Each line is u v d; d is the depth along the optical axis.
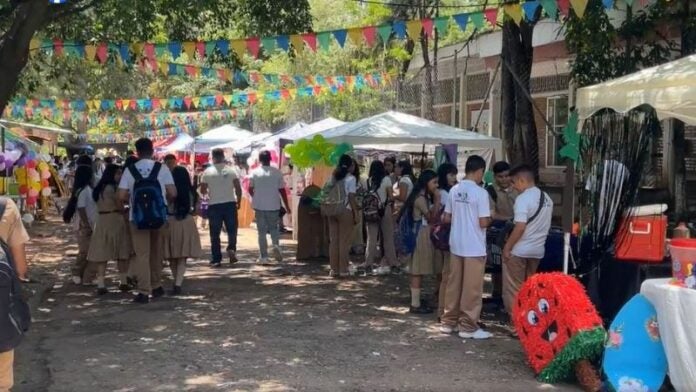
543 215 7.55
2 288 4.47
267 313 8.84
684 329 5.35
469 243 7.52
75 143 45.25
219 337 7.63
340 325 8.20
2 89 9.26
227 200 12.81
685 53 10.47
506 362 6.75
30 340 7.50
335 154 12.64
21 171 20.38
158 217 9.06
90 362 6.70
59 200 27.27
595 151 7.51
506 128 12.52
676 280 5.67
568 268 7.77
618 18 12.15
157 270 9.83
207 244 16.19
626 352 5.79
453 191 7.68
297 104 27.69
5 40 9.42
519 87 12.16
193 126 33.72
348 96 23.95
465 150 14.19
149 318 8.52
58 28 12.04
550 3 8.14
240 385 6.02
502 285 8.62
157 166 9.31
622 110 6.89
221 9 11.70
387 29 9.16
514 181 7.69
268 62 24.98
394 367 6.55
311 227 13.49
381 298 9.84
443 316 7.87
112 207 9.75
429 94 18.36
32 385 6.04
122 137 44.94
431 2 16.92
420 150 15.89
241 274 11.85
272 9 11.42
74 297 9.80
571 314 5.96
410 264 8.76
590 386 5.91
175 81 36.06
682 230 7.70
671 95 6.40
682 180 11.25
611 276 7.45
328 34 9.38
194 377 6.24
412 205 8.70
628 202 7.32
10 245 4.85
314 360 6.77
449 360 6.79
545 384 6.12
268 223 13.06
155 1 10.66
